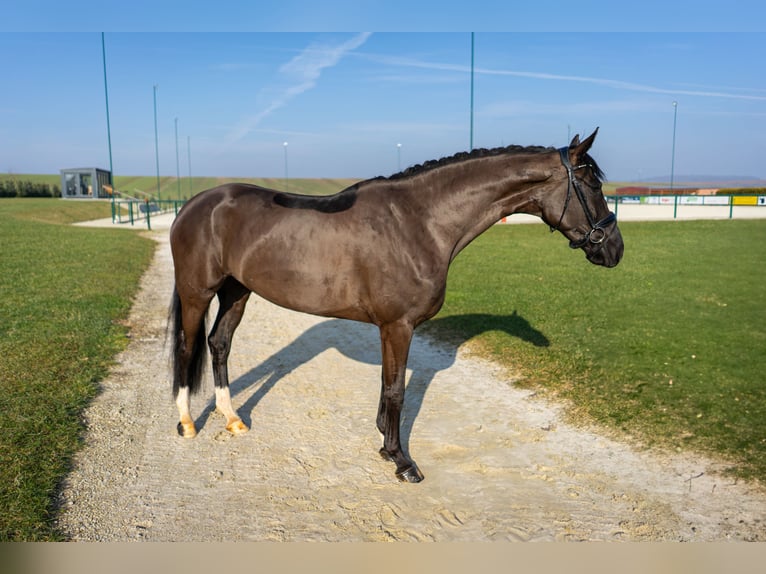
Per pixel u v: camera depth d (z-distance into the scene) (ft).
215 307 32.22
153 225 94.79
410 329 12.50
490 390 18.66
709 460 13.33
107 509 11.21
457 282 36.99
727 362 19.97
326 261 12.24
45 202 132.16
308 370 20.67
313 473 12.99
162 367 20.11
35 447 12.96
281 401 17.49
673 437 14.49
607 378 18.71
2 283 32.71
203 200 13.78
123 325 25.55
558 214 12.28
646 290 33.94
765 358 20.38
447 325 26.53
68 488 11.81
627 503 11.69
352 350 23.40
